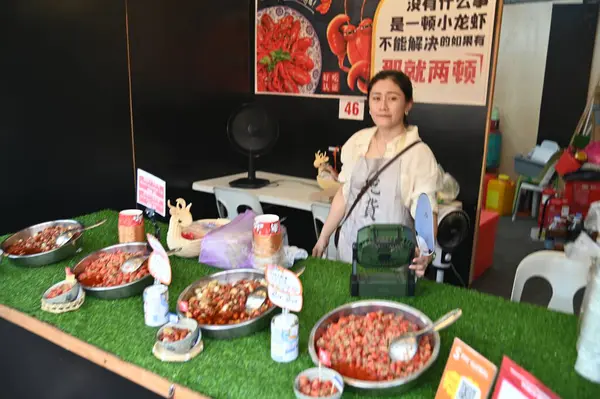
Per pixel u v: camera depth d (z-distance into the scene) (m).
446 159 3.07
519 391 0.80
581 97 5.55
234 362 1.12
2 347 1.58
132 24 2.88
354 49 3.27
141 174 1.78
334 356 1.10
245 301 1.35
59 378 1.43
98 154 2.81
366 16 3.18
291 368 1.09
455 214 2.88
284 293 1.17
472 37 2.83
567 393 1.02
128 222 1.79
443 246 2.92
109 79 2.80
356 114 3.35
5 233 2.45
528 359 1.14
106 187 2.89
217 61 3.51
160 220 3.22
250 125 3.37
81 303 1.40
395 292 1.46
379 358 1.08
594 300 1.05
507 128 6.13
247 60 3.77
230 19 3.55
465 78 2.91
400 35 3.07
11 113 2.38
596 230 1.12
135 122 2.99
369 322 1.21
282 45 3.60
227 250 1.65
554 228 4.59
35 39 2.43
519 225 5.46
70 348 1.25
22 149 2.45
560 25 5.50
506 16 5.86
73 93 2.64
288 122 3.72
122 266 1.55
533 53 5.75
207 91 3.47
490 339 1.23
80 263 1.60
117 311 1.37
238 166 3.86
